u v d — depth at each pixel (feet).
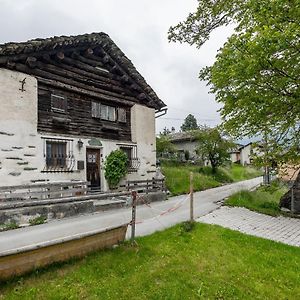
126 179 51.37
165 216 33.71
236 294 17.38
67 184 36.94
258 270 20.61
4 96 35.24
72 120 43.80
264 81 32.76
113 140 50.34
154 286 17.02
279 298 17.61
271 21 29.37
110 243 21.49
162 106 60.13
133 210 22.80
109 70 52.06
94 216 32.81
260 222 34.22
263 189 45.60
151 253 21.36
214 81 35.94
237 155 176.24
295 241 28.09
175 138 131.64
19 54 36.91
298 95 32.63
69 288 15.99
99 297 15.44
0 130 34.58
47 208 30.66
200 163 106.83
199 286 17.61
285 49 29.55
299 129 38.88
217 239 25.68
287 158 39.11
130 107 55.01
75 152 43.29
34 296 14.96
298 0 28.17
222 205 42.93
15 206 22.33
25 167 36.58
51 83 40.81
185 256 21.40
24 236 22.11
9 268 15.96
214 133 92.22
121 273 18.24
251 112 35.32
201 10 48.65
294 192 42.55
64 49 43.60
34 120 38.04
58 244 17.78
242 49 31.07
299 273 20.77
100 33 49.44
